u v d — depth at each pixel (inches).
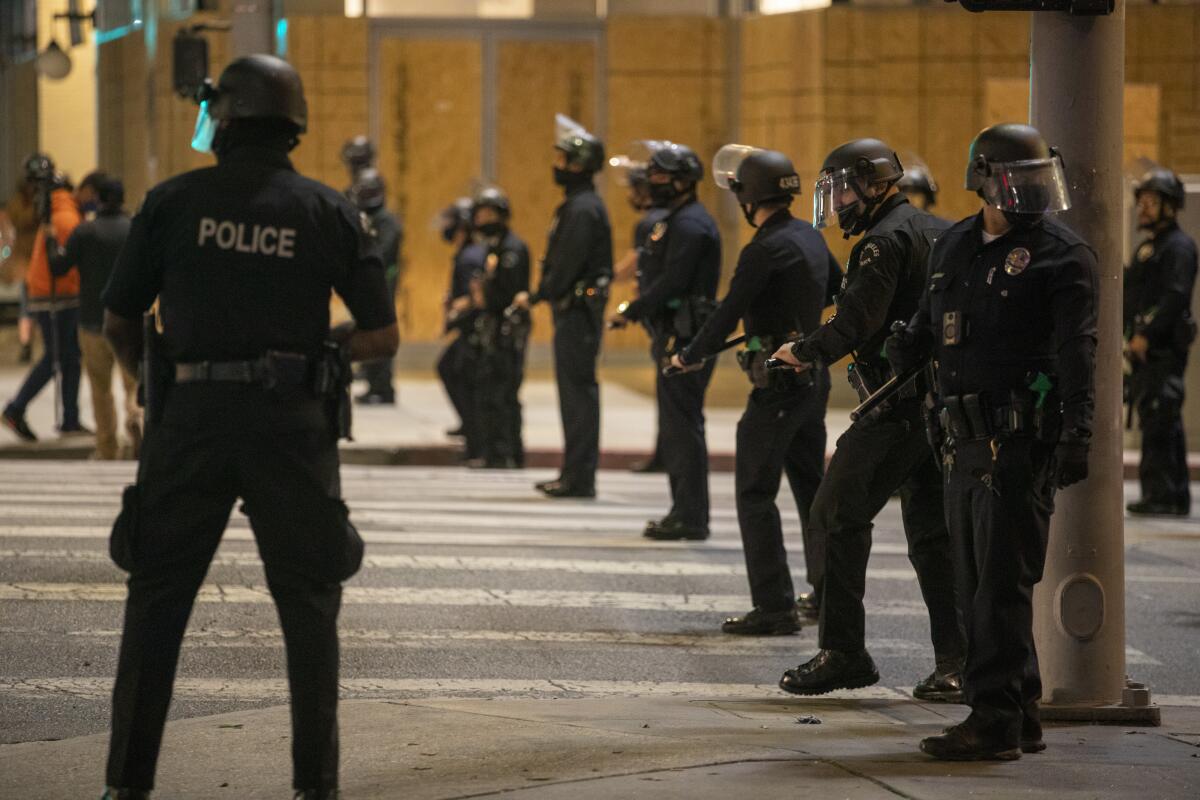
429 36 1466.5
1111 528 409.4
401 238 1079.0
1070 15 395.5
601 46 1467.8
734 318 506.6
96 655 477.7
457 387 934.4
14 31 1927.9
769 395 516.1
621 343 1444.4
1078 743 385.7
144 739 305.3
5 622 512.7
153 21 1416.1
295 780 307.0
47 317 951.0
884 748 376.5
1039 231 359.3
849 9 1396.4
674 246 642.2
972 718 365.4
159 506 306.8
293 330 308.8
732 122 1460.4
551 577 606.5
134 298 312.7
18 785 339.9
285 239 308.8
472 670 479.5
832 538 436.5
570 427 800.9
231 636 502.0
